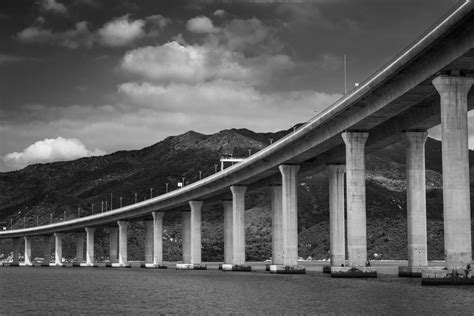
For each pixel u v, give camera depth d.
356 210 75.31
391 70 60.34
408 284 65.69
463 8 48.19
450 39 53.12
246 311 47.62
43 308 53.69
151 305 54.69
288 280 83.06
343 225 95.19
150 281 93.75
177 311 49.22
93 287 82.00
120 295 66.81
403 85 62.12
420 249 75.94
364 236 75.62
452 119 56.00
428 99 68.44
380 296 54.25
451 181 55.75
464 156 55.91
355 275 76.38
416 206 75.75
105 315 47.62
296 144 89.94
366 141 83.31
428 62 57.31
